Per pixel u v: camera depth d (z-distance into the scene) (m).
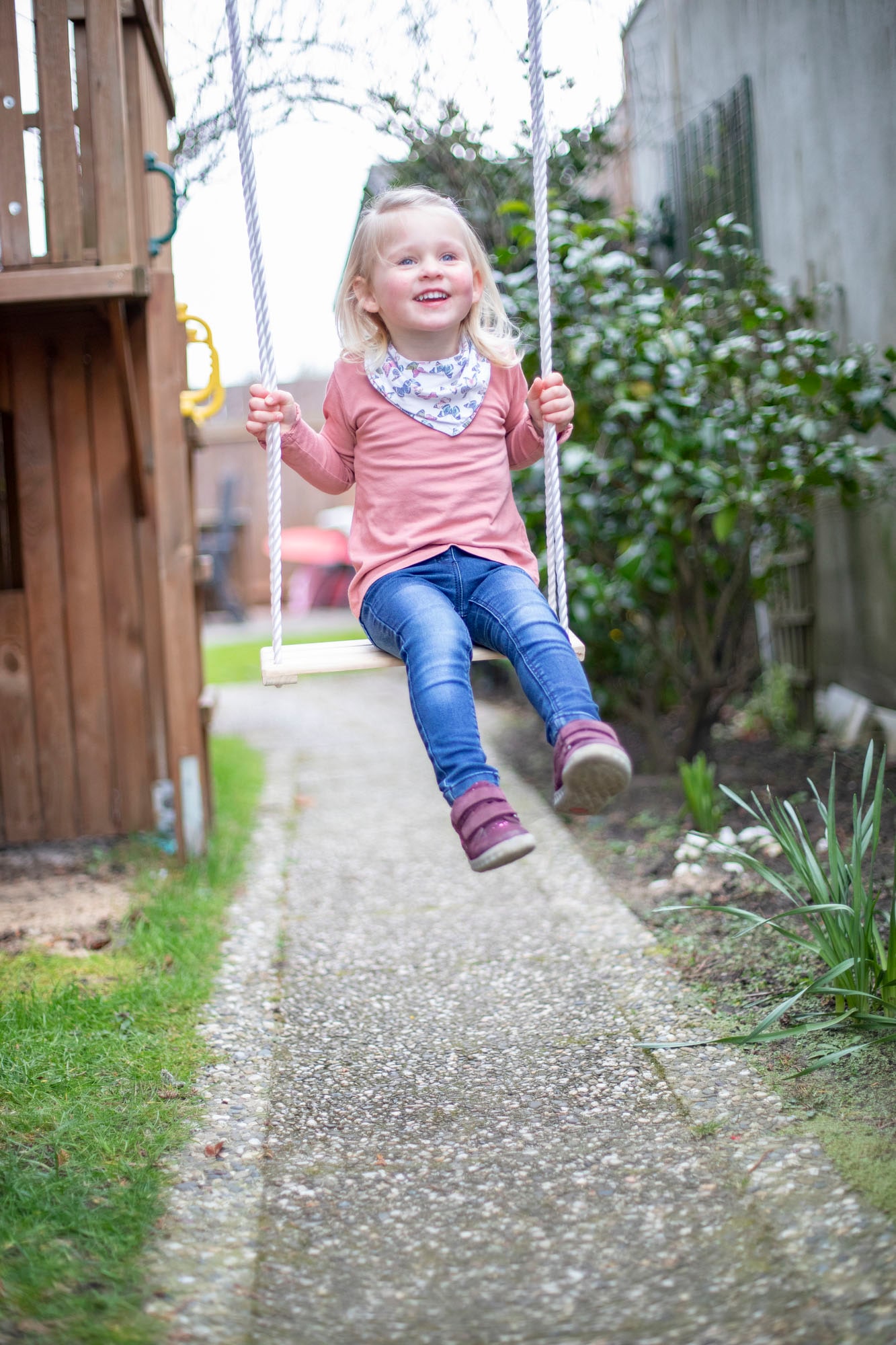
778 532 4.62
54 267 3.39
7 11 3.35
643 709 5.21
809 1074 2.15
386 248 2.31
